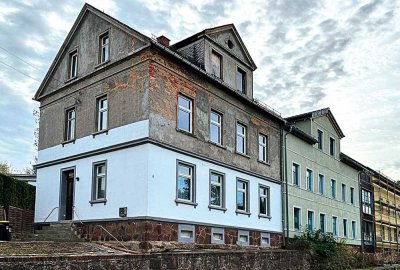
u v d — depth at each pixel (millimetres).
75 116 23219
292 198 30266
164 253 15500
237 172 24750
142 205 18531
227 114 24531
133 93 20125
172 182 19938
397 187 57500
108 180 20391
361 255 37875
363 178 46719
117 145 20203
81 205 21453
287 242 28547
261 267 21188
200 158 21844
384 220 51344
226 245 22719
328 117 38250
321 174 35781
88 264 12578
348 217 40844
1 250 14070
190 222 20594
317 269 27125
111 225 19641
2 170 60719
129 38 20797
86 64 23219
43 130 25281
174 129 20484
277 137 29656
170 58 20672
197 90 22328
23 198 27906
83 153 21984
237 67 26641
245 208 25250
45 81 25703
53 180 23625
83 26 23969
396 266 40094
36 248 15406
